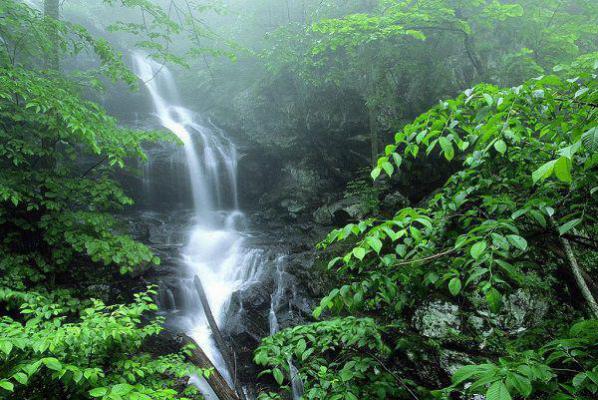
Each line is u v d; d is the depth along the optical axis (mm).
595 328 1281
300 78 9258
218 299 6395
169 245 8141
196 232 9305
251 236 8898
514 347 2875
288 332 2230
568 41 6375
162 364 2943
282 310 5590
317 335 2389
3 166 4871
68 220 4672
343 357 2670
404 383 2158
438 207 2510
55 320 2314
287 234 8625
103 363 2588
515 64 6281
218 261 7609
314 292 5555
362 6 8719
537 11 6719
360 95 8453
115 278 5770
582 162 1605
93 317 2520
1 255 4391
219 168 11219
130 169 5332
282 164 11352
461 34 6977
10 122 5191
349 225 1812
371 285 1965
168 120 12195
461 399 2904
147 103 13031
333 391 2035
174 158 10539
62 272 5320
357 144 8922
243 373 4793
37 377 2283
